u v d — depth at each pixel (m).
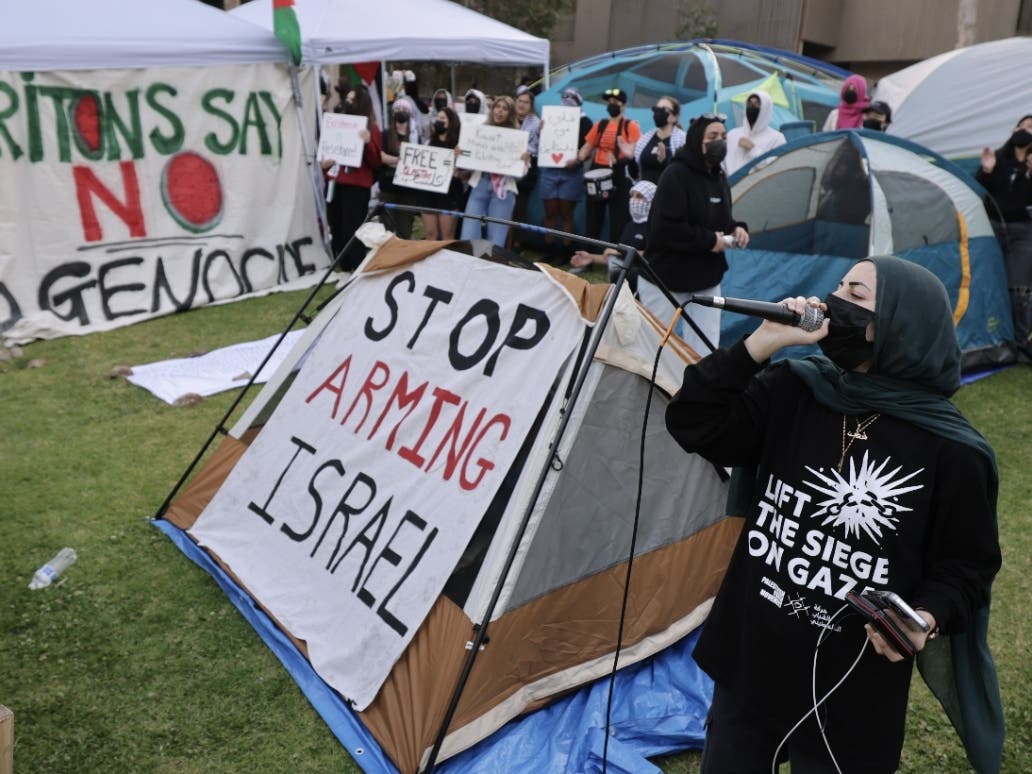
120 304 7.53
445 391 3.29
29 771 2.73
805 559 1.84
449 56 9.73
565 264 9.20
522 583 2.86
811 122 8.93
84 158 7.25
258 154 8.30
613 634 3.17
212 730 2.93
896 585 1.76
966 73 9.73
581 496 3.00
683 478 3.32
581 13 24.06
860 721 1.83
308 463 3.60
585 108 10.30
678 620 3.38
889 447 1.77
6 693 3.07
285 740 2.90
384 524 3.22
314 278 8.81
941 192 6.32
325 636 3.18
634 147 8.39
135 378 6.09
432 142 8.87
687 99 9.66
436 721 2.72
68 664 3.22
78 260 7.30
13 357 6.54
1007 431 5.51
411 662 2.90
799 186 6.18
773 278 6.20
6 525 4.15
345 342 3.76
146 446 5.07
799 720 1.86
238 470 3.85
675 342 3.19
